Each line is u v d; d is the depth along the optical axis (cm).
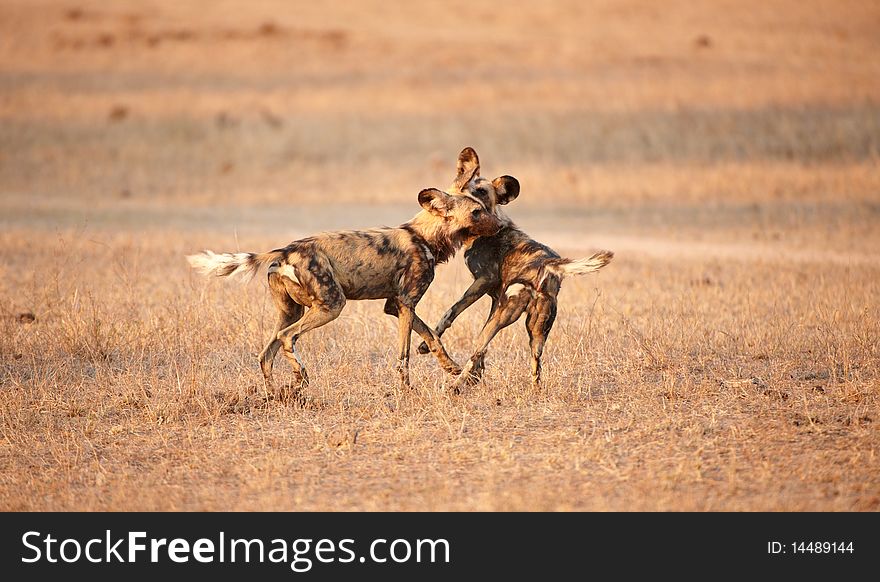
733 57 13250
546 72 12738
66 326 3569
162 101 11862
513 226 3030
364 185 9719
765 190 8700
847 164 9419
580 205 8675
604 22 15725
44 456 2577
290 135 10938
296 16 16388
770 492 2188
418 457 2467
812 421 2634
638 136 10375
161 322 3688
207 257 2862
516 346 3469
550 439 2561
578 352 3334
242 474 2402
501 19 16212
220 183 9856
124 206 8756
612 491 2216
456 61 13375
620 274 5300
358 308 4019
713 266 5634
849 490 2188
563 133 10575
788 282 4912
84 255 5612
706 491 2202
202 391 2970
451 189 3000
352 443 2567
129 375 3158
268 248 5988
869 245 6619
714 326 3738
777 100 10969
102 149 10575
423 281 2953
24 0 16712
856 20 15238
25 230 7075
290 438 2639
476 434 2614
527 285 2881
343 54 13888
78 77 12925
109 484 2378
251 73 13138
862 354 3291
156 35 14588
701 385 2972
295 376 2961
